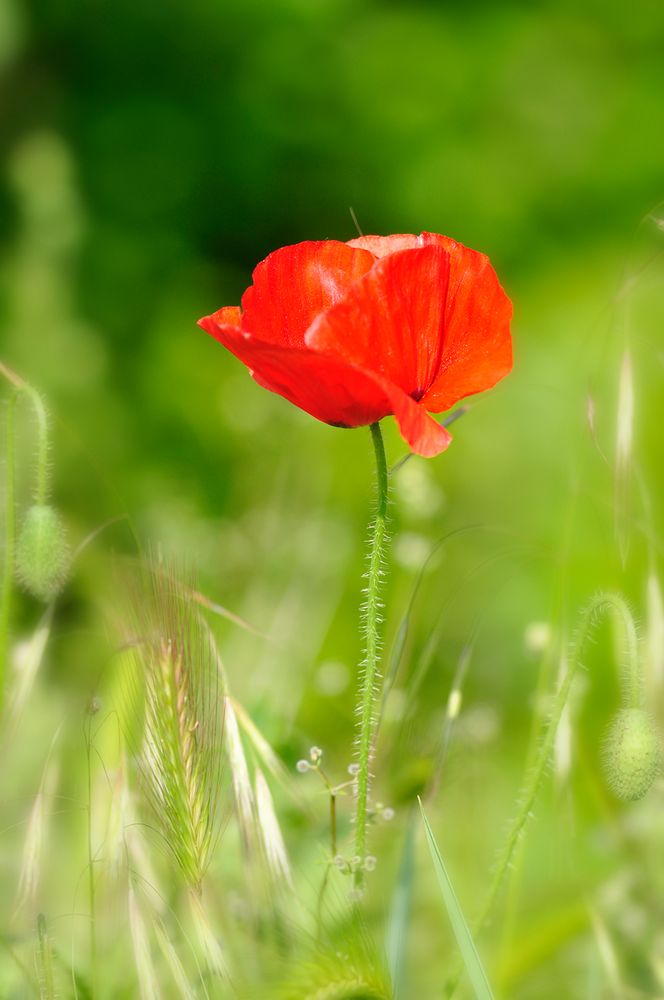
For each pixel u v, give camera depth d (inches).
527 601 67.5
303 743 43.3
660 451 68.7
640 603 60.6
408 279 37.6
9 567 40.0
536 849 45.6
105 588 45.1
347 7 145.8
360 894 38.1
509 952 40.1
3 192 106.6
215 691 38.9
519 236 138.4
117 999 38.8
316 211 144.0
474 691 60.5
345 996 36.6
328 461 73.5
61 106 132.4
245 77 143.3
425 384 38.3
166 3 139.3
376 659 39.3
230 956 38.5
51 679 45.0
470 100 144.0
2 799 41.7
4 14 126.1
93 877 39.6
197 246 140.0
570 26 146.2
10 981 39.1
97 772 41.0
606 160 140.0
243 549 55.7
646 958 41.7
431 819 40.9
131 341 117.3
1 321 100.5
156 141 138.9
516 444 86.4
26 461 72.1
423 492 49.7
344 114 143.3
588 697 55.6
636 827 43.2
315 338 37.3
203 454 98.7
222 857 40.8
